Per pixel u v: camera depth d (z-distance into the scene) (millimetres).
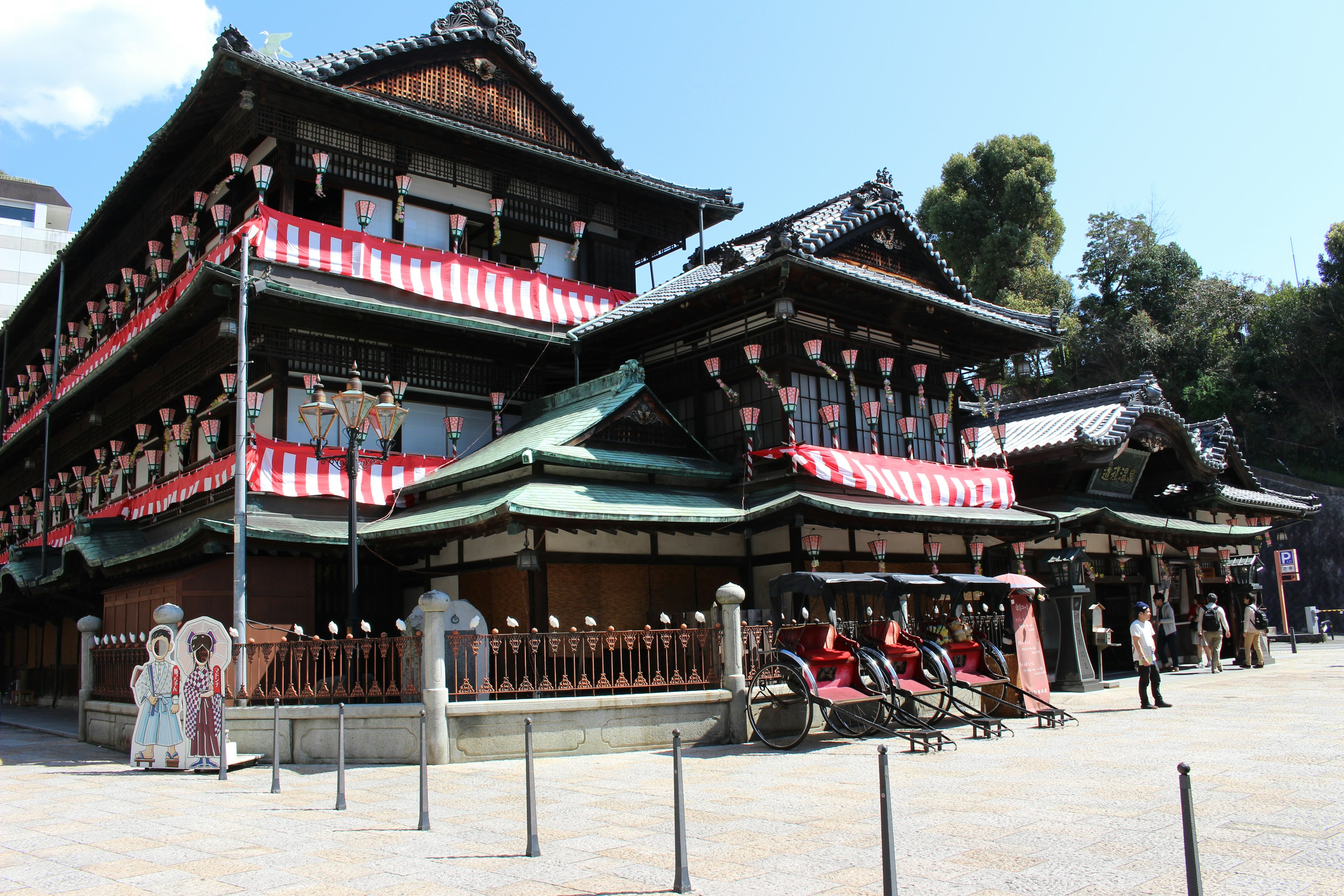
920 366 21250
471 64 22781
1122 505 25266
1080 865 6352
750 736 13578
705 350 20000
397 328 19438
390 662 12789
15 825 9062
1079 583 19922
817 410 18828
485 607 17188
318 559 17812
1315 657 28016
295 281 17875
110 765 13461
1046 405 26547
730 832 7695
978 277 48906
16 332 35812
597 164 25125
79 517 20797
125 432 24375
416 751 12141
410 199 21125
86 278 29750
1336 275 46188
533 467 16328
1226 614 29375
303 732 12820
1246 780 9086
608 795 9609
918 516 17672
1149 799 8422
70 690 25016
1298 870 6016
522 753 12438
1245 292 50938
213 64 18172
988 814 8023
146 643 14453
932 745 12648
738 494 18391
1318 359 45625
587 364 22797
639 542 17312
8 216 79312
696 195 25641
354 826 8438
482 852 7324
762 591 18422
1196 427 29938
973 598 20938
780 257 16578
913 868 6418
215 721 12203
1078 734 13195
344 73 20172
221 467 17453
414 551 18297
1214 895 5574
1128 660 25609
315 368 18547
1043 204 48844
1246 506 28078
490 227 22391
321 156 18938
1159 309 51406
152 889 6555
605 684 13125
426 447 20094
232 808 9578
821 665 13070
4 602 25016
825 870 6445
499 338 20578
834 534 18703
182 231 22500
